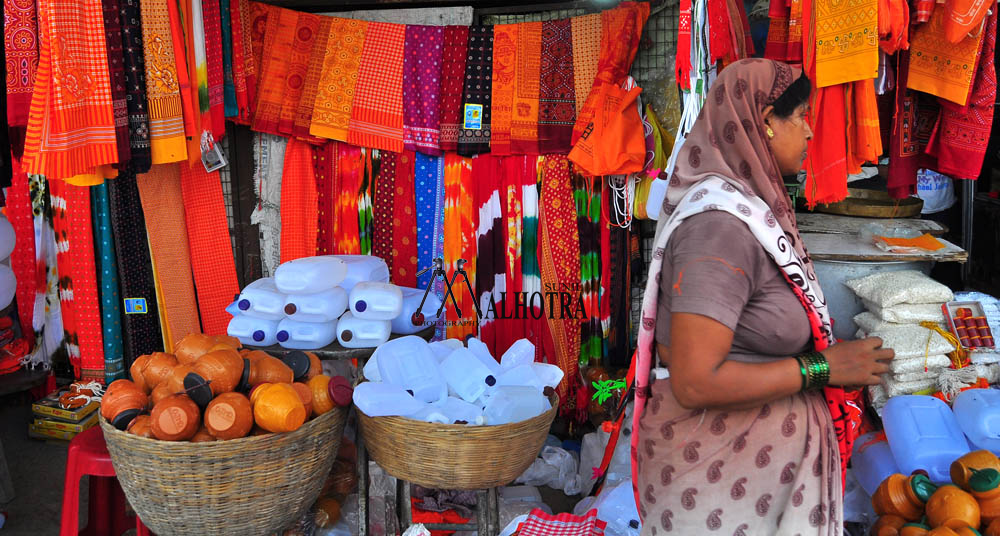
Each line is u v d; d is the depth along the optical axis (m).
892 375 2.80
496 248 3.75
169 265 3.83
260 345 2.91
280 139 3.80
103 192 3.84
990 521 2.20
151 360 2.57
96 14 2.91
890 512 2.36
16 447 3.74
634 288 3.83
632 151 3.35
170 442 2.22
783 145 1.61
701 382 1.41
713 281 1.42
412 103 3.63
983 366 2.77
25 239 4.09
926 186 4.63
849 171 2.85
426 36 3.62
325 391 2.49
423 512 2.89
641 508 1.78
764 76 1.57
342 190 3.79
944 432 2.51
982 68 3.05
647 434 1.71
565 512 3.10
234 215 3.91
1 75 3.36
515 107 3.61
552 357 3.78
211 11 3.46
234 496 2.30
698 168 1.58
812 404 1.62
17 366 4.07
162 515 2.32
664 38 3.55
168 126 3.17
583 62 3.55
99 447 2.59
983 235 4.78
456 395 2.60
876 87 3.06
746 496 1.60
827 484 1.60
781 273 1.53
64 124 2.86
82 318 3.96
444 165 3.74
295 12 3.64
